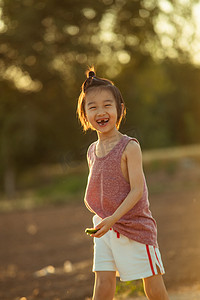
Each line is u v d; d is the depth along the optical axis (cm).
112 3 2377
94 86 323
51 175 3416
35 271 806
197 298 477
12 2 2358
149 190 2031
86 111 326
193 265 677
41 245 1070
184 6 2314
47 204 1966
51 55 2281
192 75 4094
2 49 2327
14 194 2928
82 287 638
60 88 2742
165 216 1297
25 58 2270
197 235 955
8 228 1397
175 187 2073
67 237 1148
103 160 319
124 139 317
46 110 3108
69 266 803
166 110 4588
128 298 502
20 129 3036
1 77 2538
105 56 2483
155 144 3984
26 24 2294
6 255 984
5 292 664
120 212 304
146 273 312
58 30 2302
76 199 2048
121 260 315
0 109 3089
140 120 3691
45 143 3362
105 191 317
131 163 311
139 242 314
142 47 2492
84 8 2328
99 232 301
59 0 2341
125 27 2416
